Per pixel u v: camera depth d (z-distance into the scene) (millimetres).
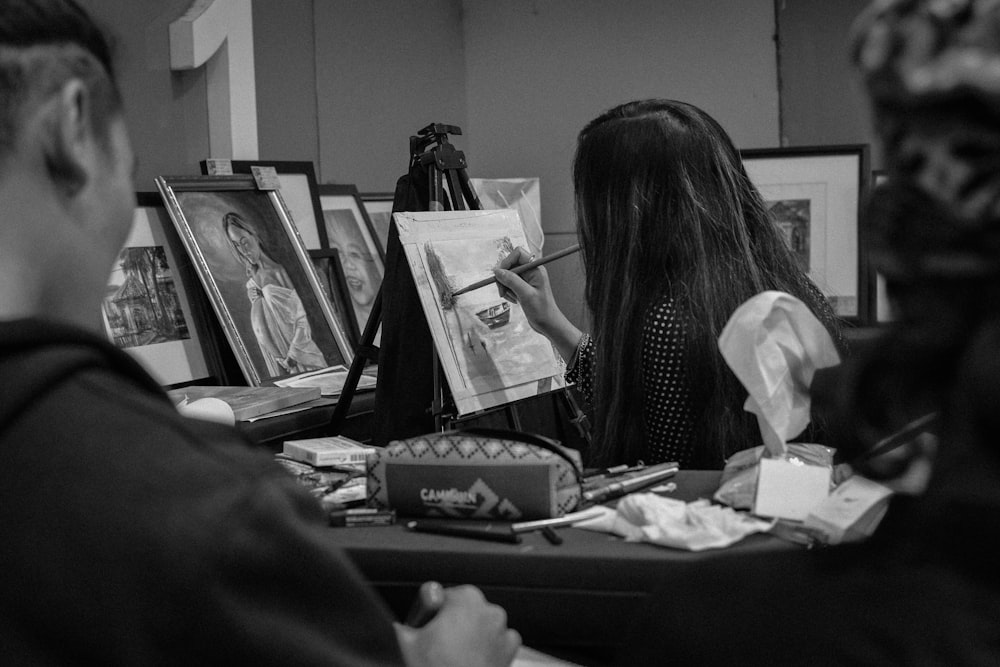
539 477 981
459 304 1851
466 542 932
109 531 489
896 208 435
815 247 3104
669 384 1336
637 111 1463
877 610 433
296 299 2428
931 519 424
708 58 3920
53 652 492
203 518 495
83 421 513
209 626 486
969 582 414
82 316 596
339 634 534
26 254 560
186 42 2502
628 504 933
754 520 909
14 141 549
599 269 1446
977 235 408
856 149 3076
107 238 598
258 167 2488
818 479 922
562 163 4117
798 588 470
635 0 3969
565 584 873
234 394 2047
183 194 2254
